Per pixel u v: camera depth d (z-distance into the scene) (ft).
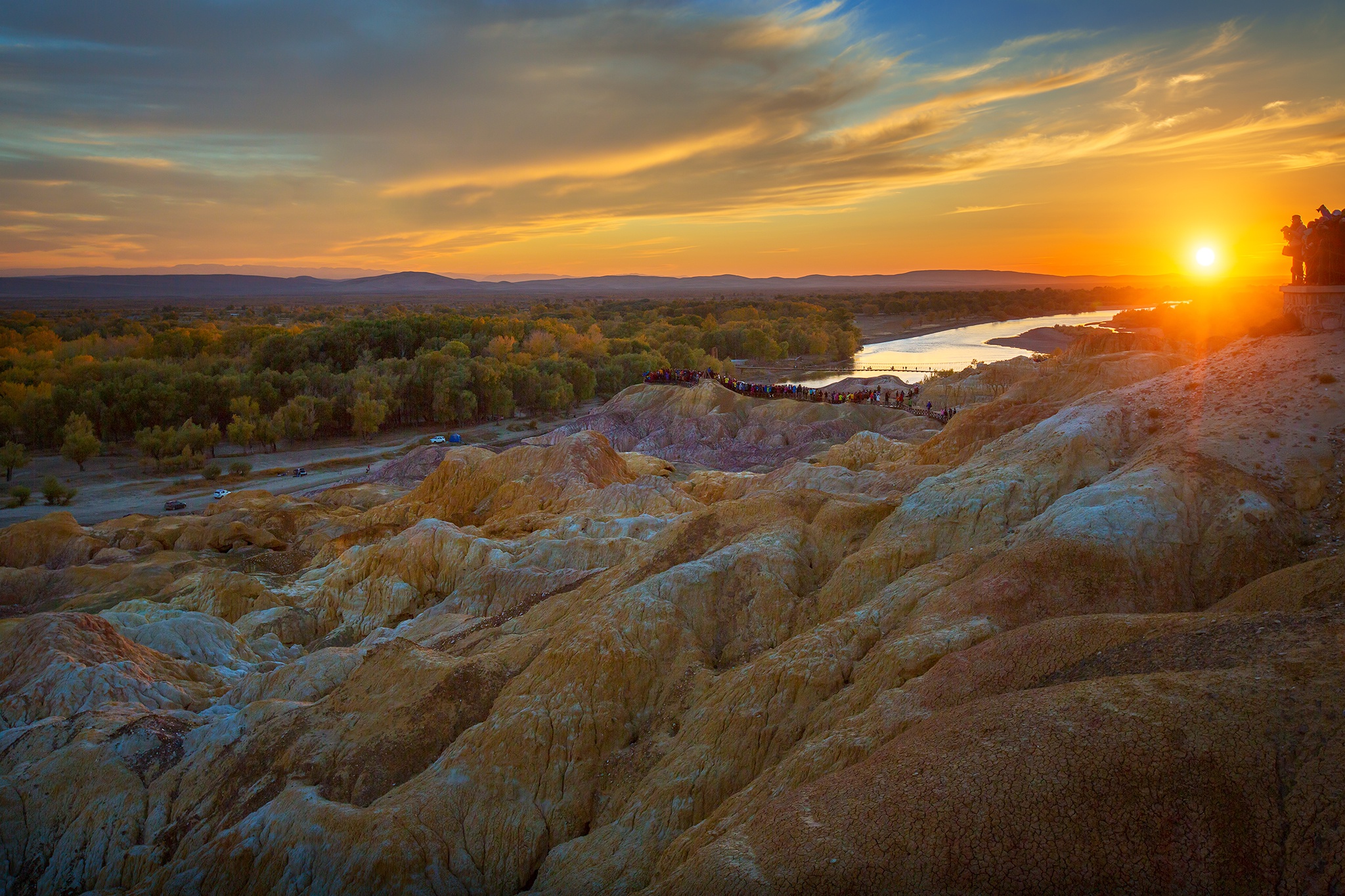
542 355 602.03
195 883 89.71
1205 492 99.86
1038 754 62.69
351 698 113.19
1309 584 76.84
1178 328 253.03
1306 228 152.05
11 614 191.72
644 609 110.93
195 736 114.32
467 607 159.43
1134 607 89.10
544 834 89.40
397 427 479.00
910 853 59.62
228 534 243.81
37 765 110.52
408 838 86.74
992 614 89.81
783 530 126.52
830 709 86.79
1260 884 52.37
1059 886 55.52
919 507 119.03
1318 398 113.50
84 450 368.27
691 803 84.99
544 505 226.99
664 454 340.39
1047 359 375.45
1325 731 56.80
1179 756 58.95
